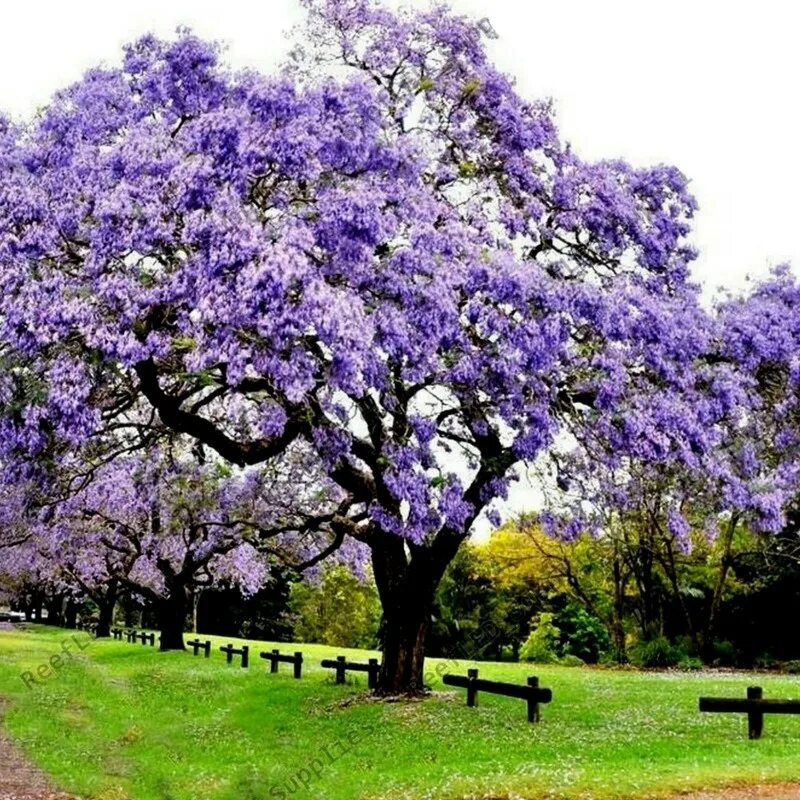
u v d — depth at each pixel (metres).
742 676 30.84
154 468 28.08
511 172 20.00
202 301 14.87
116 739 19.16
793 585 38.75
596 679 27.89
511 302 16.72
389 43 20.47
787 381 20.08
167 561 38.84
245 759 16.75
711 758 13.66
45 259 16.62
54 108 18.02
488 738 16.50
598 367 18.14
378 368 15.78
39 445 16.91
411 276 16.41
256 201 16.72
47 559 39.53
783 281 21.39
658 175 21.17
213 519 29.61
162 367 18.16
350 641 67.94
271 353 15.10
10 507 26.39
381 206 16.50
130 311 15.60
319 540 32.06
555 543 43.75
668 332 18.06
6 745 17.91
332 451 18.55
